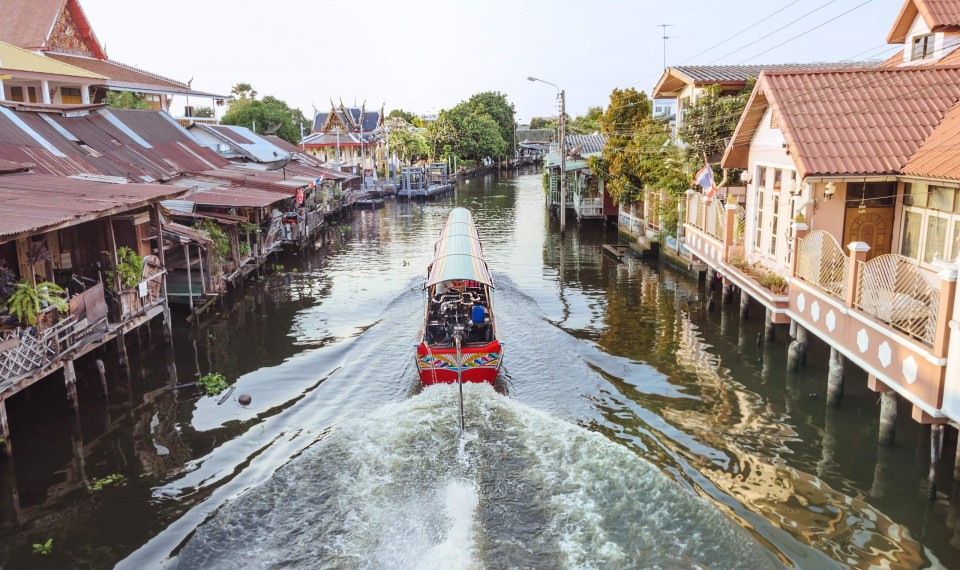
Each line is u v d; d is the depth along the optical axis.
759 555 9.24
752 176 18.44
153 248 20.45
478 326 17.25
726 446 12.44
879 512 10.19
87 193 15.83
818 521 10.04
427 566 9.06
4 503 10.95
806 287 13.82
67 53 39.12
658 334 19.30
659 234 30.50
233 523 10.28
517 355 18.00
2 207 13.52
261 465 12.15
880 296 10.94
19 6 38.09
